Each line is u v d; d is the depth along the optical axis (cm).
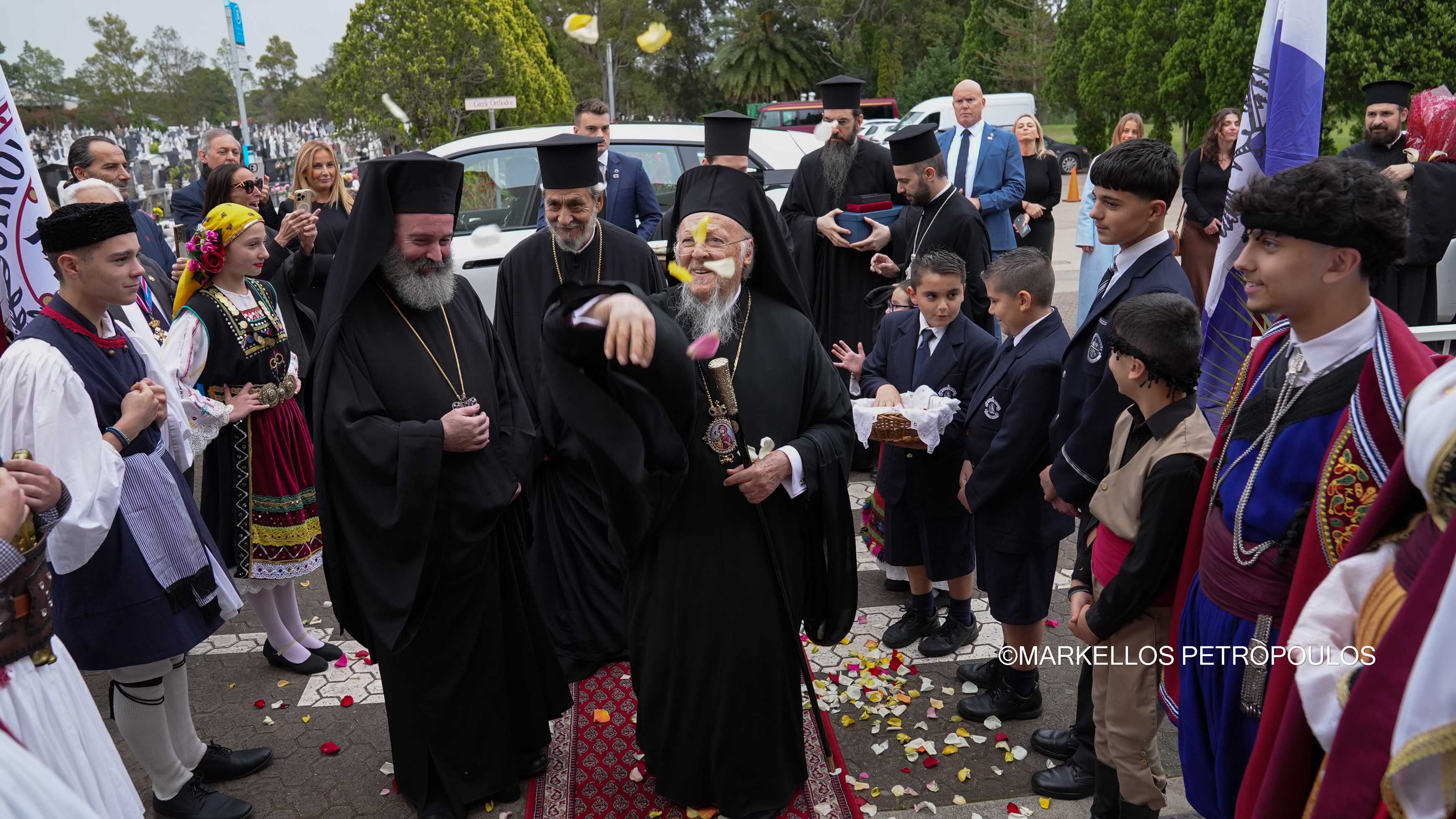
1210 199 643
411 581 270
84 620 262
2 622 188
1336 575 170
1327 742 159
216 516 365
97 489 244
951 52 4225
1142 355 222
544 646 312
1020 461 299
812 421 288
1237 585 204
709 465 263
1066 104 2695
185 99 4244
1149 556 225
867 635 391
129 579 266
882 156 571
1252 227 187
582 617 363
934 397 358
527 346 377
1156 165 275
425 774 288
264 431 361
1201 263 650
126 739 281
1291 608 187
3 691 186
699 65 3812
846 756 314
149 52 4175
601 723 339
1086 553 267
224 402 354
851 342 559
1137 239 286
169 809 289
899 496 361
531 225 664
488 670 291
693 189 277
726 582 265
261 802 301
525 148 672
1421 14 1334
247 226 357
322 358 272
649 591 273
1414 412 148
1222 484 210
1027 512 306
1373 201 174
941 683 355
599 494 357
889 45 3991
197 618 283
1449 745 133
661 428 253
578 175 356
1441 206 528
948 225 496
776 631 271
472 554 283
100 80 4131
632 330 208
